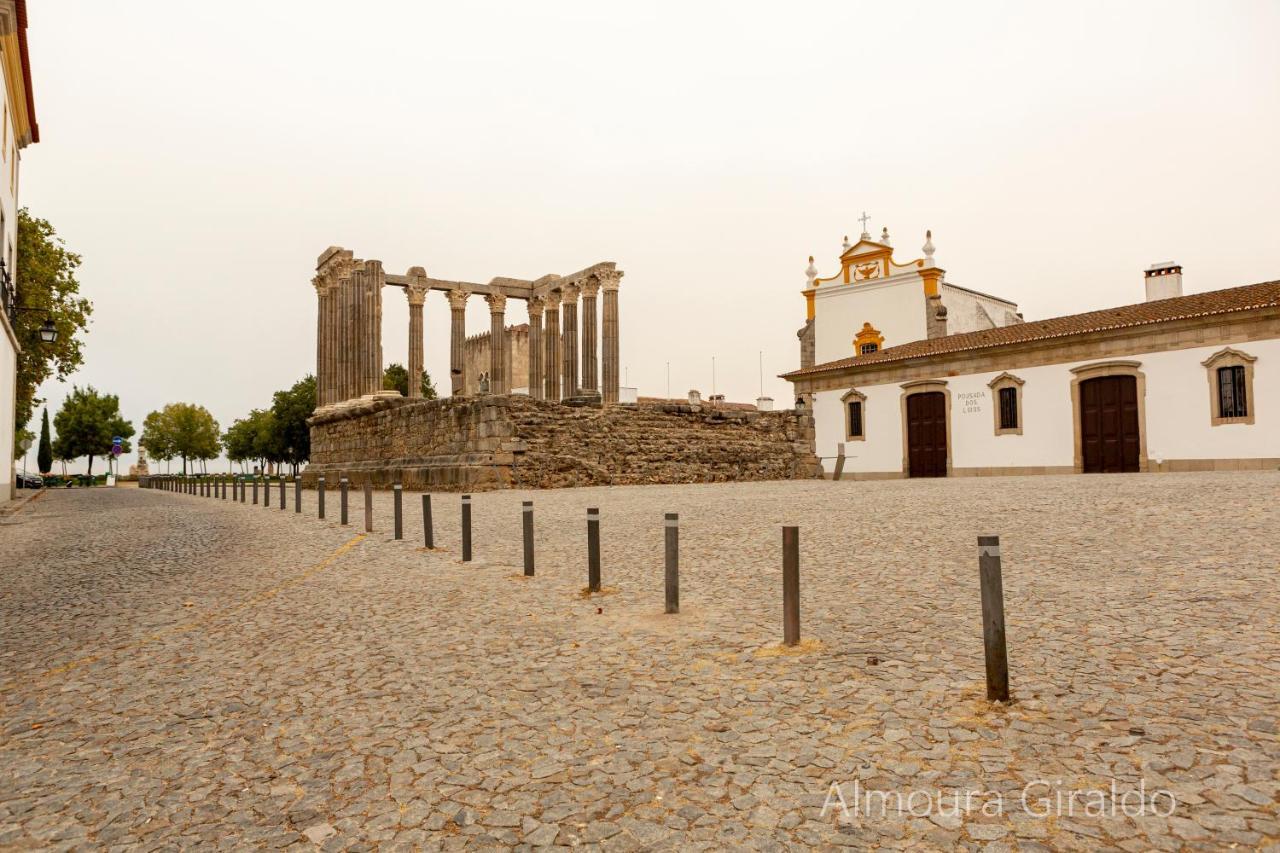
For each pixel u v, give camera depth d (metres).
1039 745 4.07
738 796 3.74
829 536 11.52
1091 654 5.45
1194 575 7.46
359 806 3.80
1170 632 5.79
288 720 5.03
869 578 8.46
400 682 5.74
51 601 9.11
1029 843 3.19
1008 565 8.55
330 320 43.75
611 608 7.84
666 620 7.21
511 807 3.73
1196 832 3.17
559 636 6.88
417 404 32.41
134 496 40.41
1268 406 24.14
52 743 4.75
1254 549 8.39
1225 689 4.64
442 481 29.12
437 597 8.78
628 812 3.63
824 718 4.64
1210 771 3.65
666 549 7.49
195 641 7.12
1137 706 4.48
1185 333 25.95
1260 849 3.02
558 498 22.00
